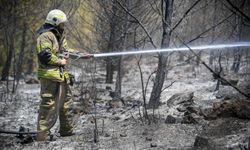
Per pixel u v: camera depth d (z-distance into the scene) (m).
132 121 10.88
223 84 16.02
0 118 12.78
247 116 8.76
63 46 10.16
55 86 9.80
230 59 23.36
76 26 20.92
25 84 22.92
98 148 8.70
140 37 16.36
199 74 23.62
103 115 12.42
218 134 8.01
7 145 9.47
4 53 24.92
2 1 21.14
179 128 9.51
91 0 18.25
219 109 9.60
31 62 26.84
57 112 9.83
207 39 19.56
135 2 15.02
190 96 12.92
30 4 21.89
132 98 16.05
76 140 9.55
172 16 12.80
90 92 14.53
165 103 13.66
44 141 9.67
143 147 8.40
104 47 19.14
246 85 13.60
